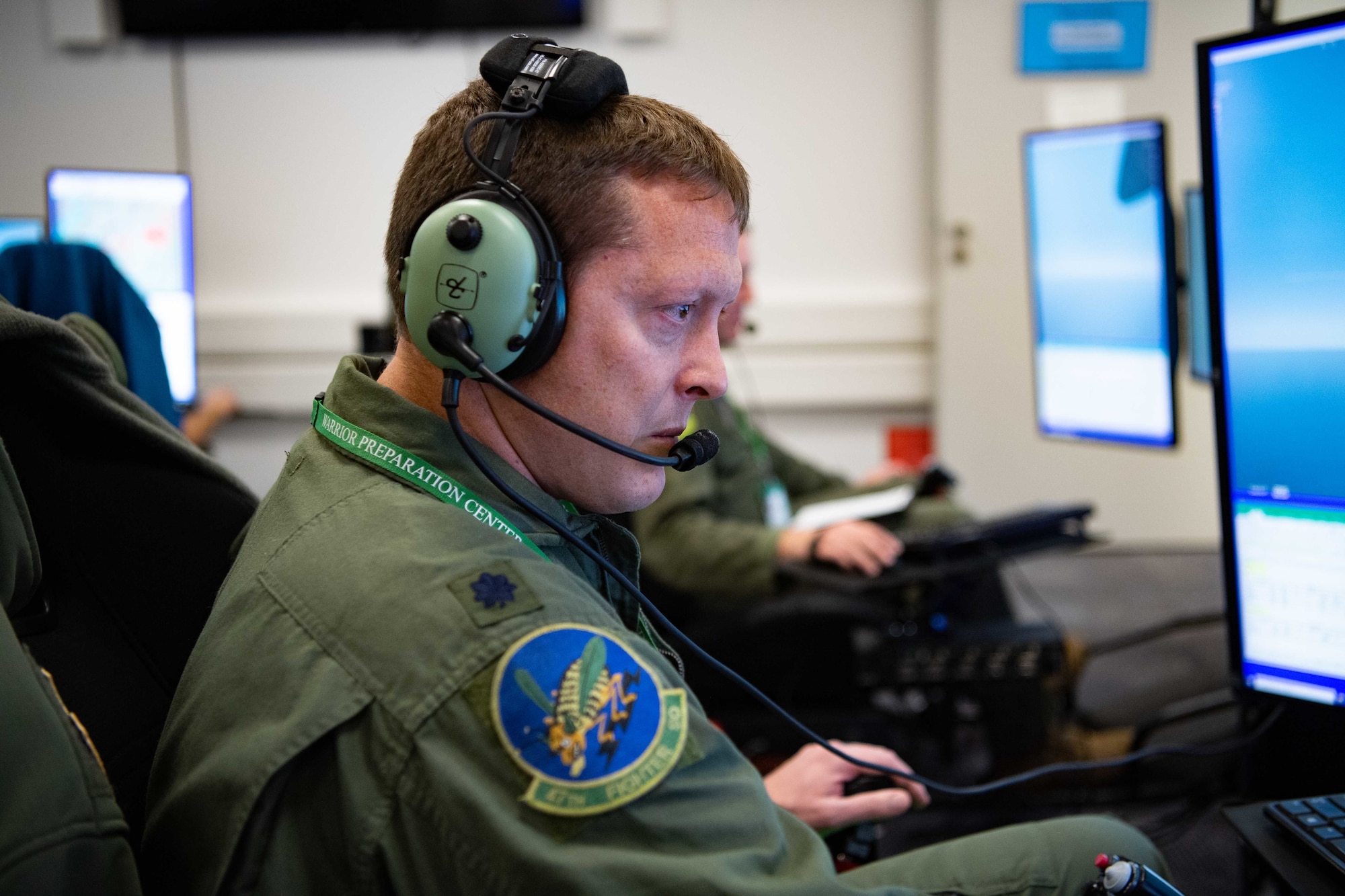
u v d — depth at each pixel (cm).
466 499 67
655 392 67
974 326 355
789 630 161
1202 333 195
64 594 76
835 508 204
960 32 340
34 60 345
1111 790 151
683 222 65
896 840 158
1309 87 75
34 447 78
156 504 83
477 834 53
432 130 70
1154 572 326
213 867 57
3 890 49
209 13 345
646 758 56
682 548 171
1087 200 173
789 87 360
